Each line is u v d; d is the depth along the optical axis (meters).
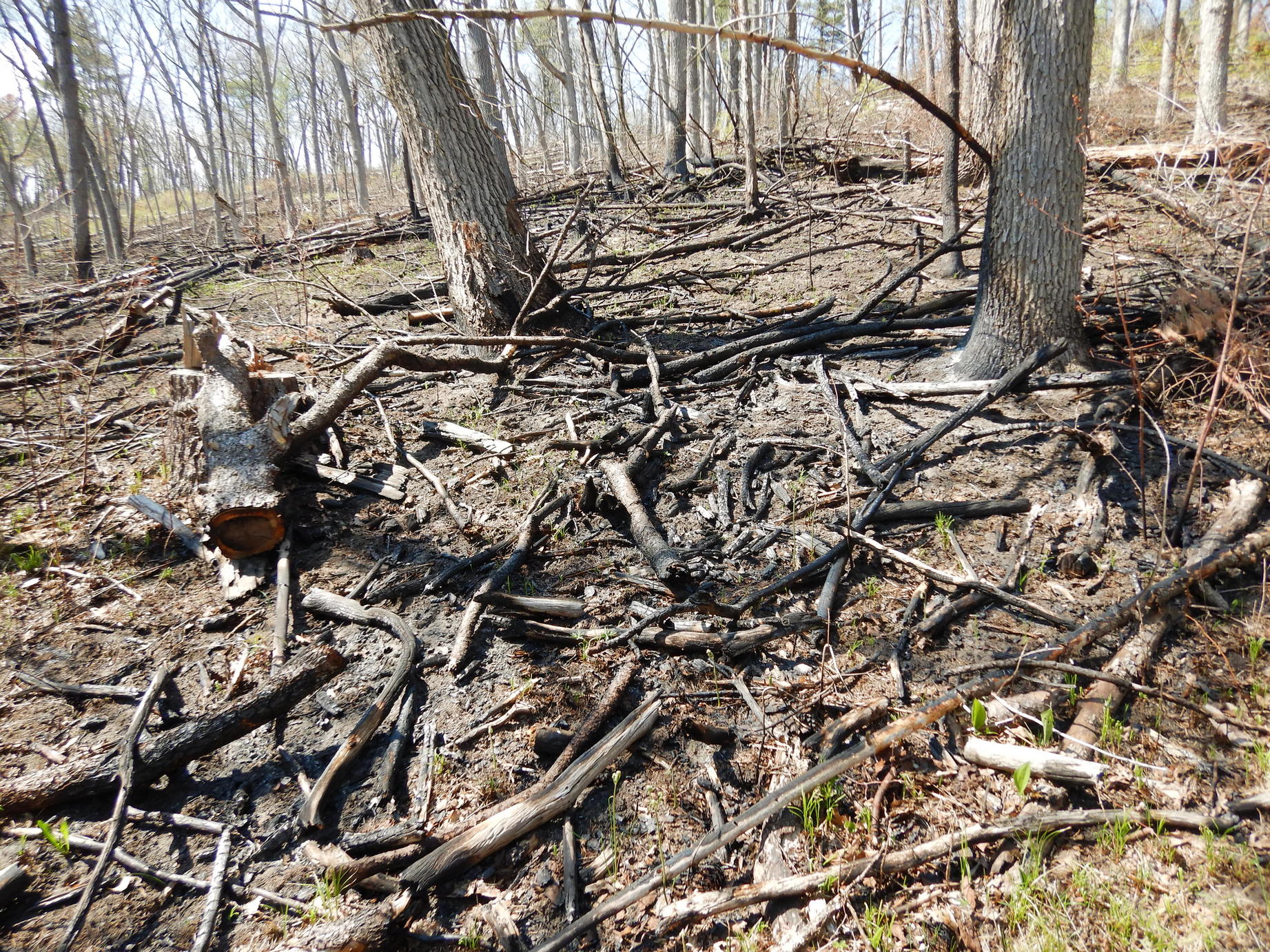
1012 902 2.54
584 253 10.18
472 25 5.59
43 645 3.83
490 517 4.75
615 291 8.68
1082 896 2.54
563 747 3.18
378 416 6.07
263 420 4.69
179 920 2.63
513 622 3.90
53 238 15.89
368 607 4.00
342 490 5.11
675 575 3.92
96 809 3.05
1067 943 2.41
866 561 4.25
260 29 18.14
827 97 14.91
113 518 4.89
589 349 6.54
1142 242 8.45
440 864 2.70
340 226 15.84
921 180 12.72
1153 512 4.40
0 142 18.45
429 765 3.18
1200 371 5.29
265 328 8.73
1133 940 2.40
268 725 3.42
